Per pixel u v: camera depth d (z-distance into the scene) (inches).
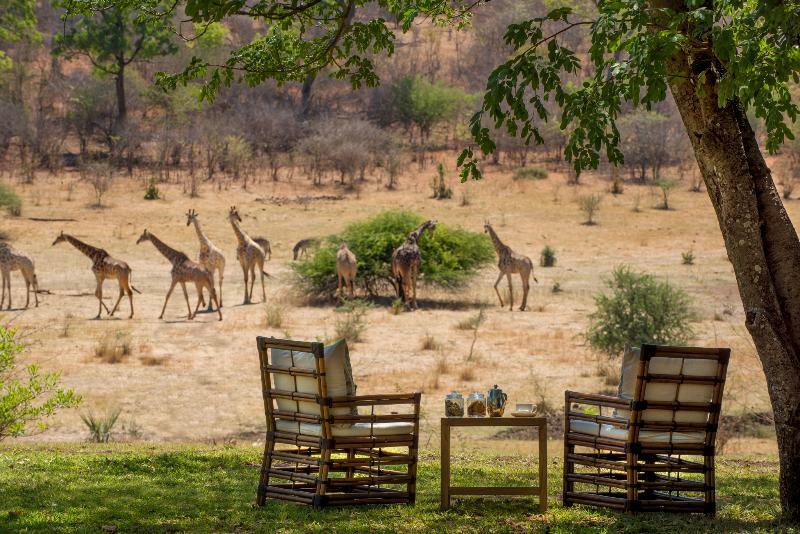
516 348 903.1
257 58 342.0
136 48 2498.8
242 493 282.5
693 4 219.6
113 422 577.9
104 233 1675.7
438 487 298.7
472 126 242.4
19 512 246.7
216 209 1905.8
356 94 2842.0
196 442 556.7
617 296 816.3
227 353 868.0
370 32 347.3
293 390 251.4
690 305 1117.7
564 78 2501.2
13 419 400.2
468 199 2012.8
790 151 2260.1
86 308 1128.2
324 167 2272.4
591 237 1721.2
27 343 866.8
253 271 1210.0
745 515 252.7
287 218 1860.2
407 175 2257.6
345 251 1195.9
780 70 217.6
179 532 231.0
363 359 845.8
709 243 1675.7
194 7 262.1
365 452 263.0
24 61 2758.4
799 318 242.2
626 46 230.7
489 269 1519.4
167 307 1159.6
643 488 250.5
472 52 3112.7
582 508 257.4
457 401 254.8
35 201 1872.5
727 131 243.3
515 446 519.2
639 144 2171.5
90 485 293.4
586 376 776.9
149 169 2224.4
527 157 2368.4
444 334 983.0
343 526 232.1
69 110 2500.0
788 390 241.6
